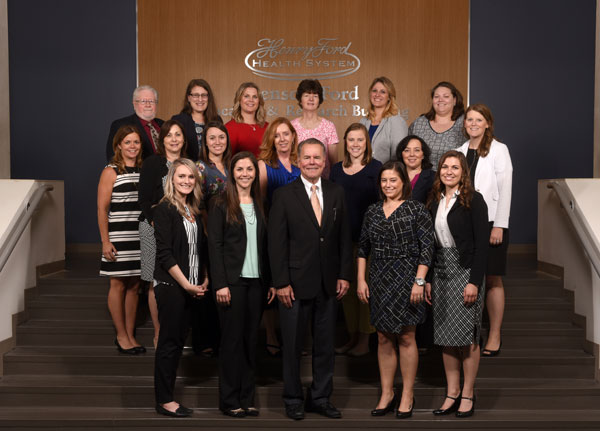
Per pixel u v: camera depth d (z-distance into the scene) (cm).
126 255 419
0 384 405
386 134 449
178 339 369
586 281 436
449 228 364
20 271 460
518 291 477
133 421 370
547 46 723
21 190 464
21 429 373
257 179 375
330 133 457
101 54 730
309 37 729
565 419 373
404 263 362
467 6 720
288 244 367
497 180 408
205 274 379
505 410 392
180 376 414
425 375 416
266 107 734
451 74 725
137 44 729
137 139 423
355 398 394
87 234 740
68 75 731
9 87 732
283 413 381
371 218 372
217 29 730
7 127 723
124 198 418
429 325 405
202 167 397
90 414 382
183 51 730
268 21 729
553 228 494
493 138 419
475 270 358
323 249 362
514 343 444
